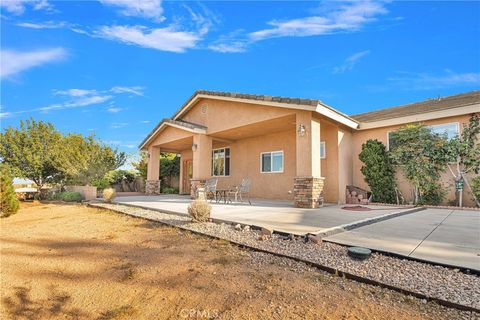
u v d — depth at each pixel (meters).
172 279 3.39
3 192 8.89
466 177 9.55
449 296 2.62
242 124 11.77
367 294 2.80
